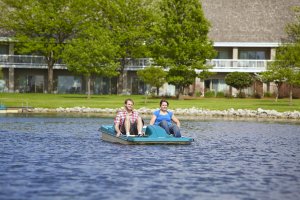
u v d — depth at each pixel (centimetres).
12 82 9150
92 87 9319
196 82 8800
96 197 1543
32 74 9369
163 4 7456
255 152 2569
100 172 1933
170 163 2167
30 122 4266
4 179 1777
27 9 8719
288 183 1777
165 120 2866
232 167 2095
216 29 9169
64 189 1639
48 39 8888
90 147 2634
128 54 8738
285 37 8956
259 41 8912
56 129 3650
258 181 1808
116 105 6075
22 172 1906
